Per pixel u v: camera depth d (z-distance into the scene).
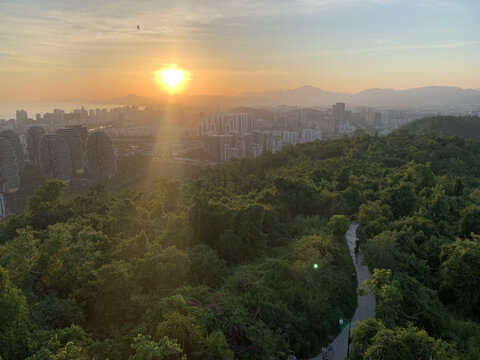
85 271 19.64
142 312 17.50
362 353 16.31
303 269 21.86
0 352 13.23
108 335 17.17
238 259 25.89
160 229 32.62
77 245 21.28
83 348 14.28
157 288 19.48
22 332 14.06
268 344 15.84
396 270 25.02
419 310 22.11
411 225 32.75
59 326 16.53
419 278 25.94
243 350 15.49
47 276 20.23
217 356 14.59
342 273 23.59
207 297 17.95
